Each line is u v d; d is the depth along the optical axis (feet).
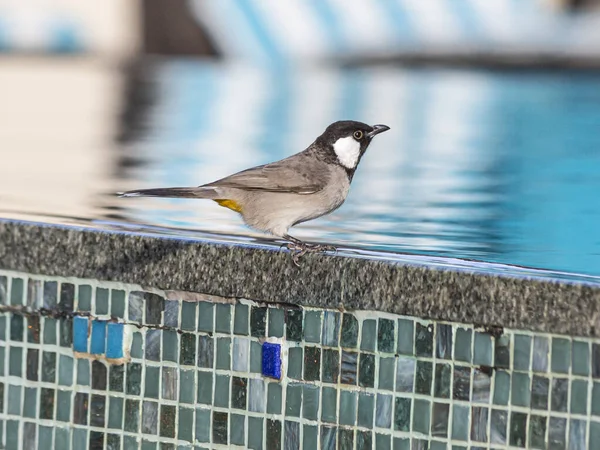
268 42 159.22
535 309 23.89
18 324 29.17
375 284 25.35
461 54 157.89
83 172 52.13
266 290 26.45
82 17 161.68
